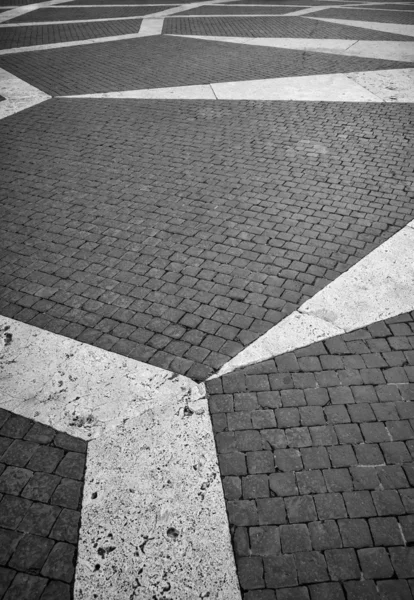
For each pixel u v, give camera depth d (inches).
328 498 98.7
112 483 102.0
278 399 119.1
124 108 307.6
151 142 259.8
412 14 615.5
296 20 573.3
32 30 529.3
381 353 130.7
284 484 101.3
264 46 453.1
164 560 89.7
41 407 118.3
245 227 184.1
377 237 176.7
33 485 101.5
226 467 104.7
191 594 85.1
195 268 162.9
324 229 181.9
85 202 203.3
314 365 127.6
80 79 364.2
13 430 112.7
